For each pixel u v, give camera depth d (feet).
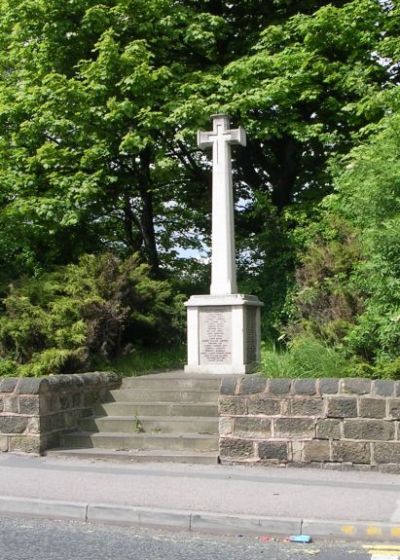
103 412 34.30
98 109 49.24
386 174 31.78
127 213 60.29
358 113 47.50
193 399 34.32
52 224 49.98
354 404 27.71
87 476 26.71
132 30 53.16
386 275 30.94
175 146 57.57
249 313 40.34
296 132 50.70
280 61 49.60
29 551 19.21
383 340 31.04
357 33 50.62
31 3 51.21
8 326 37.45
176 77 51.72
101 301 39.75
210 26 53.93
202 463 29.12
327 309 36.68
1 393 31.48
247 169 62.39
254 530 20.85
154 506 22.26
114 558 18.62
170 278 59.11
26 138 51.49
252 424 28.78
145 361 43.42
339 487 24.76
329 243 40.68
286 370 31.09
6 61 55.42
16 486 25.08
